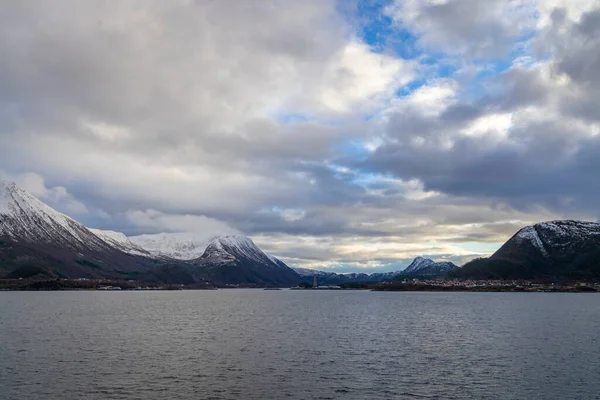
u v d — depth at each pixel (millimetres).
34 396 44656
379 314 145000
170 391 46844
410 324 110875
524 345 75500
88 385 48719
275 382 50719
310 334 91125
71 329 97000
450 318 127438
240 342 79500
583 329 97688
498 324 109250
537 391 47281
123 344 76188
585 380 51531
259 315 142125
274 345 76188
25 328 97938
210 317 133125
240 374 54281
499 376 53406
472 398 45062
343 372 55531
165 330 97062
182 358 63688
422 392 47000
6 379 50906
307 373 54969
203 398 44750
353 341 81000
